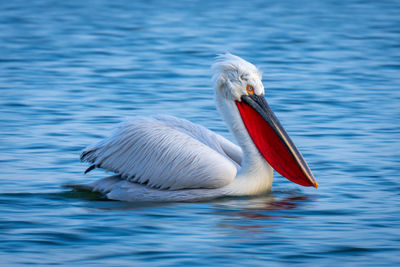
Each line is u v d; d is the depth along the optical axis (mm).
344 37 32531
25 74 23609
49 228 10242
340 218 10836
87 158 12648
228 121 12664
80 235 9953
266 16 39812
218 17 39094
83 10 41906
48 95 20422
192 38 31688
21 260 8992
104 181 12453
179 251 9352
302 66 25703
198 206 11641
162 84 22188
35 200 11773
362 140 15883
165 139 12156
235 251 9367
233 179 12266
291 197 12188
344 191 12391
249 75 12586
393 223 10523
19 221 10562
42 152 14766
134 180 12211
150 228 10312
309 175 12148
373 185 12695
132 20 37594
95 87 21656
